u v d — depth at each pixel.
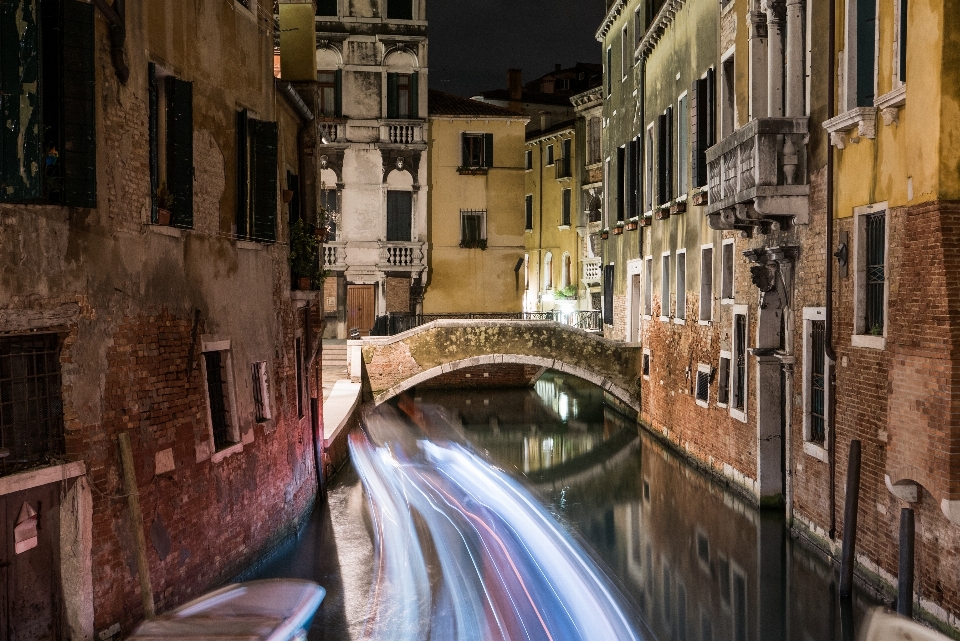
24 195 7.06
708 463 18.58
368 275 33.34
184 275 10.03
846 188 11.72
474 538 14.52
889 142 10.46
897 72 10.39
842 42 11.92
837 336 12.01
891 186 10.40
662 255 22.61
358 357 25.09
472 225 36.72
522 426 27.50
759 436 15.27
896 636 7.42
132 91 8.85
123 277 8.70
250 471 12.00
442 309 36.53
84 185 7.59
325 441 17.83
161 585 9.27
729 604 11.72
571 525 15.91
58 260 7.73
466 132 36.44
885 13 10.68
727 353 17.34
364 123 33.03
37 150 7.08
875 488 10.93
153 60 9.29
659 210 22.41
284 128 14.62
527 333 25.56
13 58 7.12
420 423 27.56
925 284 9.53
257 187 12.23
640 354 25.38
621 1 26.67
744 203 13.91
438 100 37.47
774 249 13.98
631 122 25.95
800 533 13.66
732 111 17.19
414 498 17.50
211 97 10.82
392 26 32.91
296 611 8.28
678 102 20.77
